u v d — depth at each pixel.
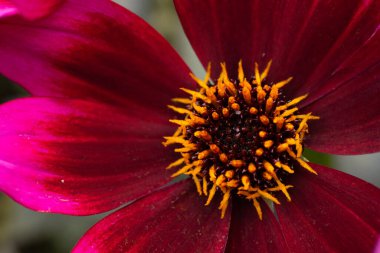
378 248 0.15
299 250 0.16
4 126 0.16
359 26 0.16
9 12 0.15
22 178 0.16
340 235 0.16
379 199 0.16
